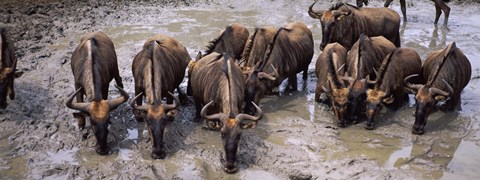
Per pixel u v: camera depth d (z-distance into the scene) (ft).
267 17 79.05
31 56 61.46
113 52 49.37
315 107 52.54
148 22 74.90
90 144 44.32
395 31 64.28
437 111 51.75
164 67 46.09
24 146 43.91
